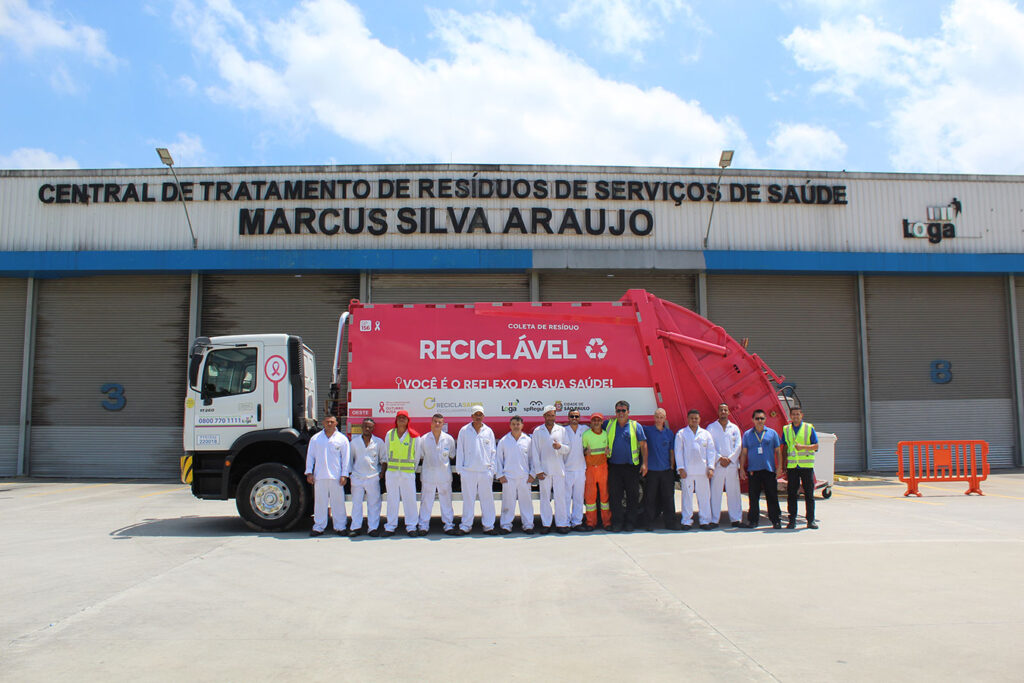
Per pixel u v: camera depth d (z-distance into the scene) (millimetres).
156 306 18016
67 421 17859
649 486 9695
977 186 19188
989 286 19359
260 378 9758
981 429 18844
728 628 5133
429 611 5617
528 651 4668
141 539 8836
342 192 18016
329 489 9133
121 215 17984
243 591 6242
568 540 8781
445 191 18016
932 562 7312
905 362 18859
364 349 9984
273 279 18078
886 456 18516
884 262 18219
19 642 4844
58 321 18094
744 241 18422
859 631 5051
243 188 17953
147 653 4633
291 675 4242
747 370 10312
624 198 18266
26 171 18109
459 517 10844
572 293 18188
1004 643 4785
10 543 8531
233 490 9641
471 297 18062
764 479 9648
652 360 10164
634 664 4414
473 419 9453
